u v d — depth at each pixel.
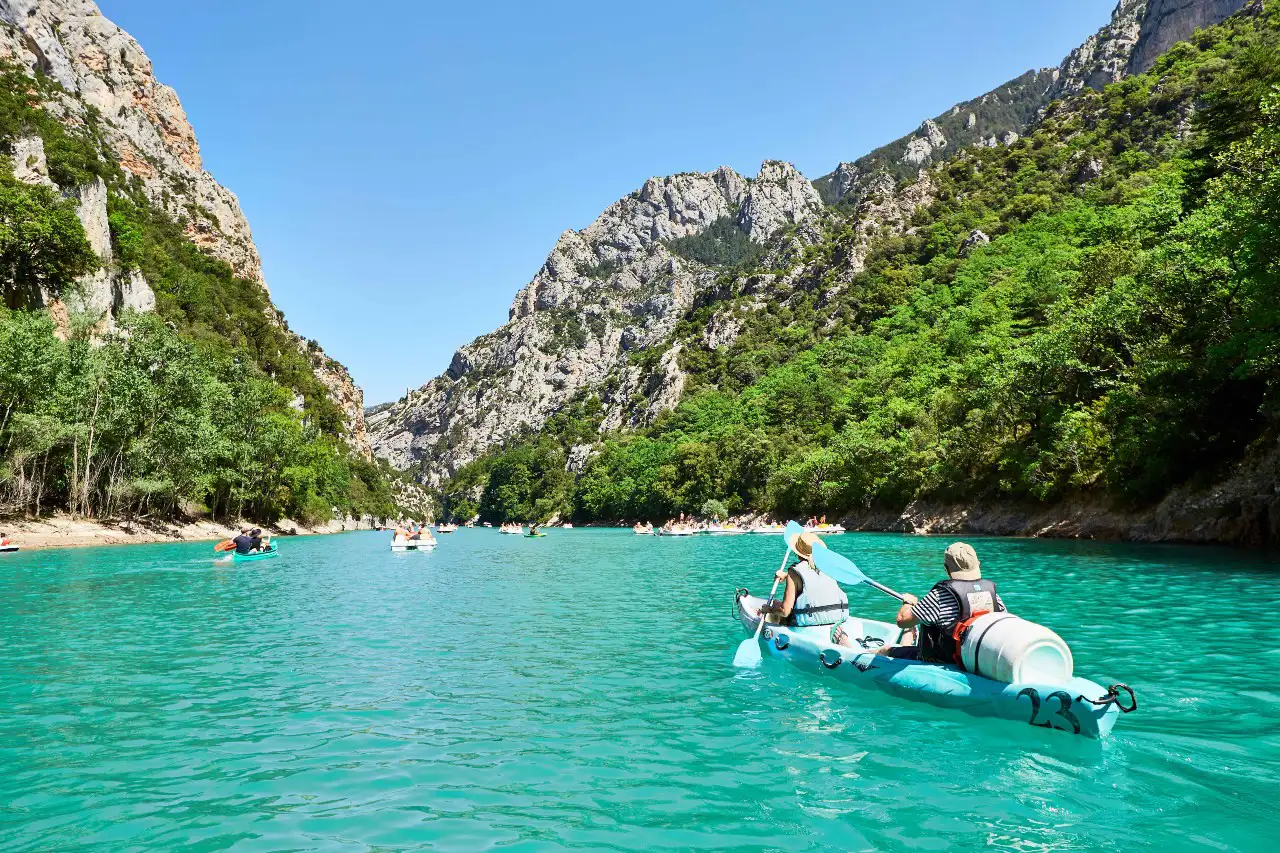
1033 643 6.65
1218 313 33.69
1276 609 13.21
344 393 165.62
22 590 19.20
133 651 10.98
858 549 32.97
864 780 5.53
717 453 103.25
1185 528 30.84
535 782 5.59
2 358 40.22
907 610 8.11
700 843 4.48
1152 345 37.50
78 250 59.06
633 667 9.68
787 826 4.72
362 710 7.68
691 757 6.13
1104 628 11.48
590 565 29.33
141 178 130.12
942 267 134.50
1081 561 23.39
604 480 132.00
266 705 7.90
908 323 118.25
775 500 82.00
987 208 148.38
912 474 57.00
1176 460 33.06
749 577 23.25
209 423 56.12
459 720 7.30
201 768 5.96
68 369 45.47
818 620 9.80
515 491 167.38
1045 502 42.59
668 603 16.53
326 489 94.88
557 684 8.76
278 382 121.31
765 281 186.38
